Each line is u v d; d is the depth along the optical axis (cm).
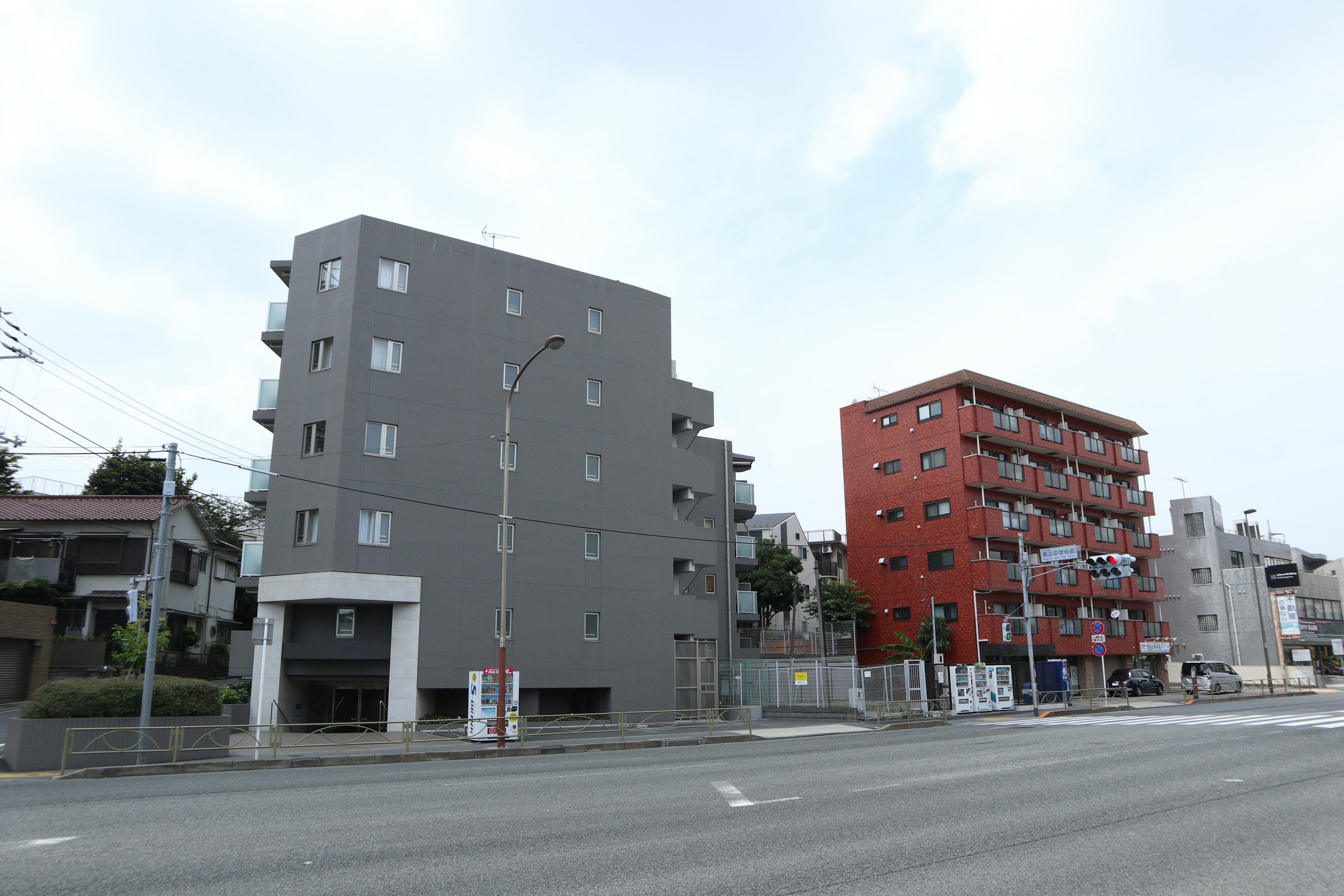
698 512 4278
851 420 5422
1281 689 5222
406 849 855
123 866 788
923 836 906
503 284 3256
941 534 4747
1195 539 6181
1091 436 5431
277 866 787
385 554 2798
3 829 985
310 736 2452
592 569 3256
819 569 7631
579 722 3027
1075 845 857
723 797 1190
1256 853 809
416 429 2941
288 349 2980
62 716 1831
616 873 754
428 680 2803
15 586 3534
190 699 1991
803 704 3588
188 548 4303
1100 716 3191
